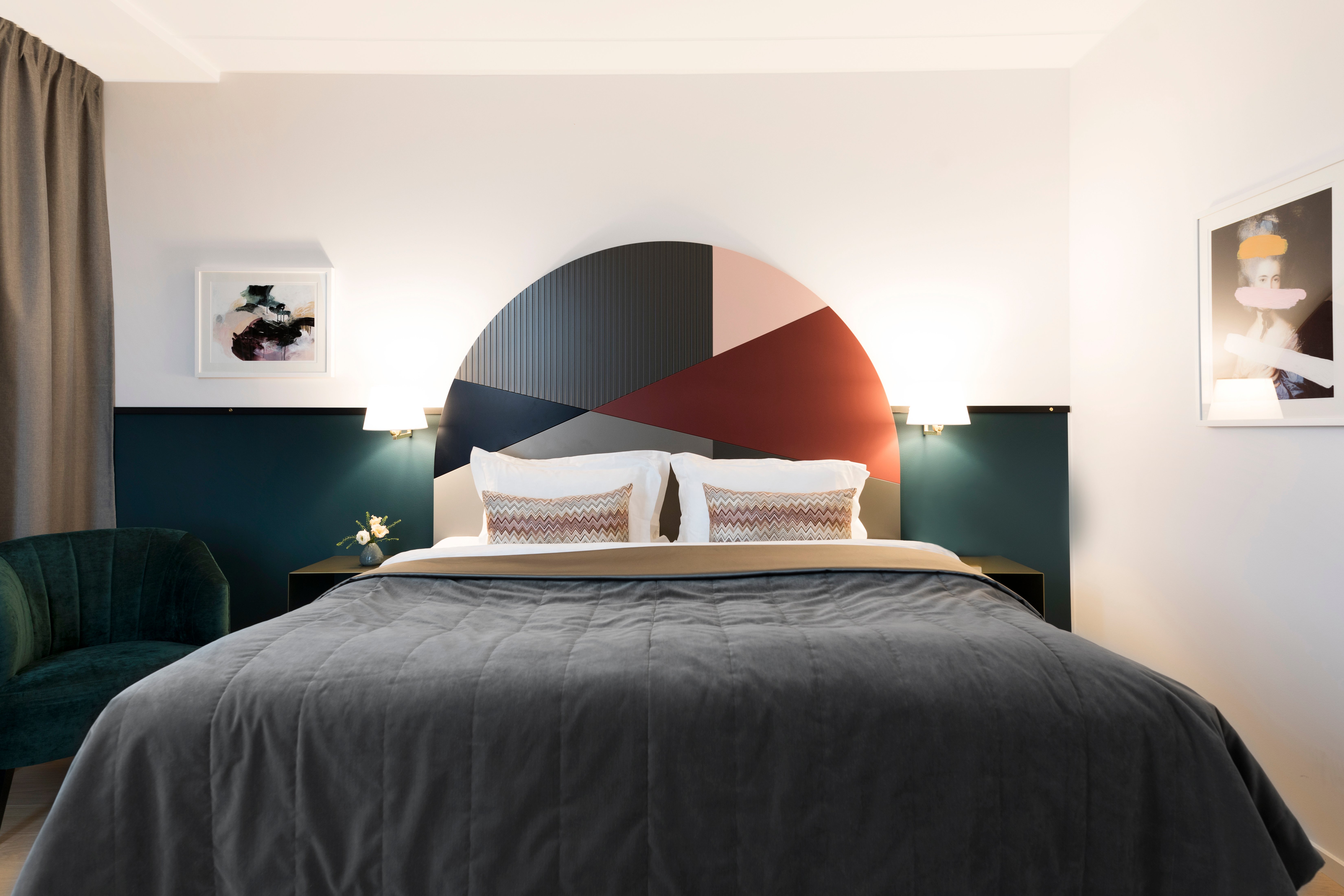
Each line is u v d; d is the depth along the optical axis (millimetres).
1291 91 2156
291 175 3322
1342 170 1975
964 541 3363
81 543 2635
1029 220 3346
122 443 3287
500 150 3354
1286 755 2195
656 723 1335
